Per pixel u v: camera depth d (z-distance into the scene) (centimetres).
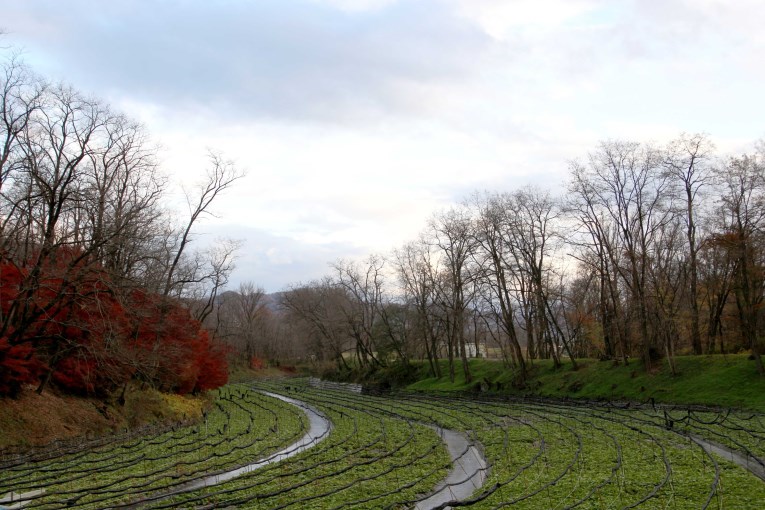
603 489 2070
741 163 4650
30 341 3453
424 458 2886
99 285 3547
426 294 8119
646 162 5522
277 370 13325
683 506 1839
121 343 3675
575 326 7388
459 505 1900
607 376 5562
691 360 5072
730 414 3859
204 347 6166
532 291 6481
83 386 3966
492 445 3161
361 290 9456
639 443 2964
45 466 2736
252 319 12700
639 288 5428
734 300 5725
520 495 2053
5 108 3186
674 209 5272
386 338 9331
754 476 2198
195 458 2941
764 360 4638
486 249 6525
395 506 2002
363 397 7100
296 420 4712
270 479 2414
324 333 9875
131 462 2817
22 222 3562
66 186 3400
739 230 4522
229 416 5028
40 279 3130
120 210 3931
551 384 6025
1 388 3219
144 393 4731
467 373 7206
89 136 3578
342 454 3011
